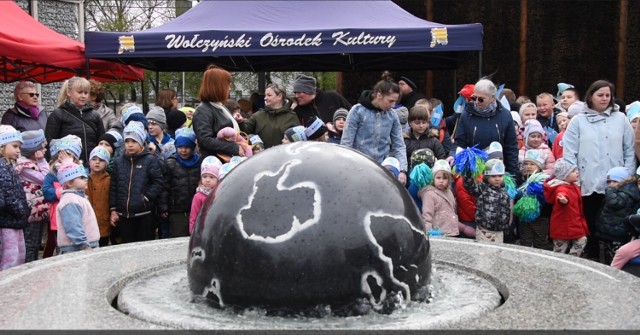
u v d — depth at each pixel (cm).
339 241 247
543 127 763
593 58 1318
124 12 2202
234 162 578
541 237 628
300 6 938
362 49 871
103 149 605
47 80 1071
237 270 250
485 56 1332
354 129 595
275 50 884
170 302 269
